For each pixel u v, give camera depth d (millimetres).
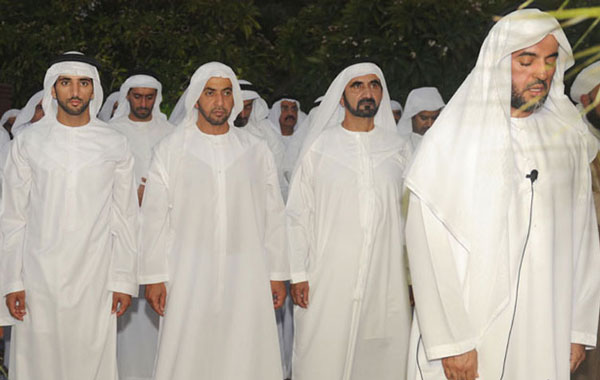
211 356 3990
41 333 3840
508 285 2484
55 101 3977
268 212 4164
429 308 2549
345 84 4227
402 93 10133
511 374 2559
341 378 4145
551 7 2508
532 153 2584
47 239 3822
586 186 2705
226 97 4012
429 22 10047
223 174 3998
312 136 4254
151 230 3943
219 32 11930
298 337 4207
